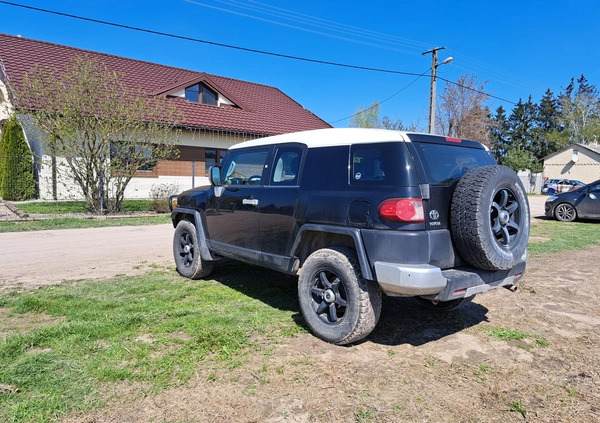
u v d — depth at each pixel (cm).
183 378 291
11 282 532
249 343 353
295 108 2470
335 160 370
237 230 468
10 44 1694
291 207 394
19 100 1214
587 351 356
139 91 1423
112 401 261
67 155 1195
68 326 367
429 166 336
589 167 4172
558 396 282
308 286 376
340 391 282
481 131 3606
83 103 1165
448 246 332
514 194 355
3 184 1500
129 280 548
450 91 3628
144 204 1539
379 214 324
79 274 582
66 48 1862
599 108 5684
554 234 1031
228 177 505
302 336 373
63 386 275
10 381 277
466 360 335
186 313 416
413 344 364
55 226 1043
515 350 356
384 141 341
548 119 6594
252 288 519
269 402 266
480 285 340
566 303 486
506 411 264
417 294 312
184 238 577
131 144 1275
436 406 267
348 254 351
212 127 1822
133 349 331
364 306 338
